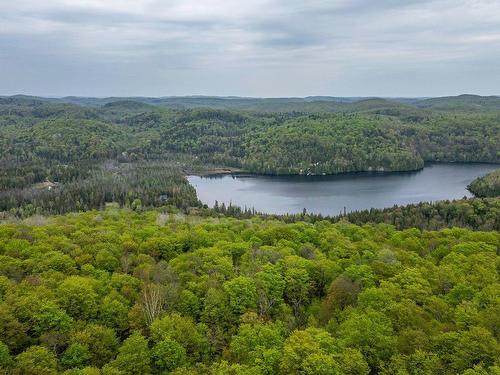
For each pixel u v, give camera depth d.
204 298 74.56
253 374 53.81
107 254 89.75
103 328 64.81
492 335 60.06
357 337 60.03
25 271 80.06
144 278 81.88
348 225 137.00
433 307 70.56
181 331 64.69
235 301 73.81
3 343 56.75
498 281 80.00
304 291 81.62
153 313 68.44
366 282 81.00
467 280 80.88
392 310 67.50
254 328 65.44
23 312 62.72
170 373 56.69
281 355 58.03
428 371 53.56
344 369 54.00
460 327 63.19
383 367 55.62
